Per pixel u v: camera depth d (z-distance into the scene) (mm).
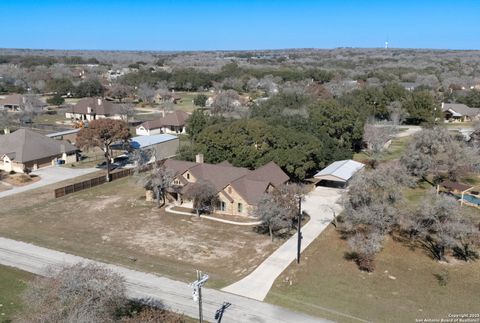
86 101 133125
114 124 69938
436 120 115062
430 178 68500
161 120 111125
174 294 35625
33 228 50125
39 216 54031
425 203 42969
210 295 35531
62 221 52406
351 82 168750
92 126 68625
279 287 36844
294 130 71250
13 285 36844
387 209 42375
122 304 28984
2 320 31500
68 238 47312
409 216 43844
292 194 47281
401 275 38906
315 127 76125
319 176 63969
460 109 127750
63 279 25438
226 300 34781
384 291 36188
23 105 136875
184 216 53688
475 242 43531
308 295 35469
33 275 38625
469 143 82438
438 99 143875
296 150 64000
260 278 38406
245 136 65688
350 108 84000
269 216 44469
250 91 189000
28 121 123875
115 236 47938
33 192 63594
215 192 52844
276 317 32406
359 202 43656
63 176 72062
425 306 33906
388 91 116500
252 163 64875
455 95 151375
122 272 39375
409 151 67938
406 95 117875
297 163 62875
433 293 35844
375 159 77312
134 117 135375
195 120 81938
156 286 36906
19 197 61344
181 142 91812
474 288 36688
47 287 25469
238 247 45031
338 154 72688
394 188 44062
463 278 38375
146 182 57250
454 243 39750
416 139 69375
